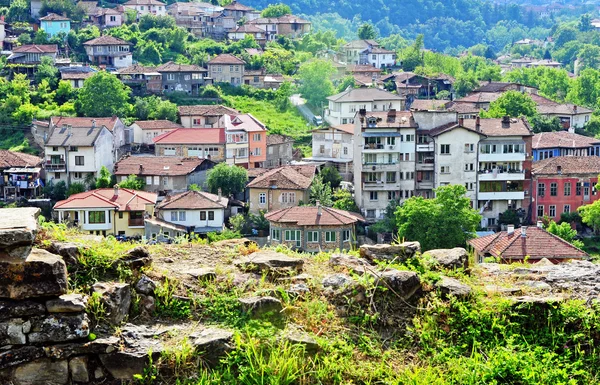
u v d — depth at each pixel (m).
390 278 14.04
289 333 13.02
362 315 13.74
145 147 106.19
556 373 13.14
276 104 130.38
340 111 115.25
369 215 83.00
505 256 35.69
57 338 11.92
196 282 13.80
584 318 13.95
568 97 148.25
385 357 13.28
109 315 12.51
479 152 82.88
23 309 11.88
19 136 109.12
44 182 90.50
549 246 36.53
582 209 77.12
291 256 15.36
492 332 13.84
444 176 82.88
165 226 68.88
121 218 69.12
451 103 121.06
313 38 179.12
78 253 13.30
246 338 12.78
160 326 12.92
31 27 158.50
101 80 115.81
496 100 115.38
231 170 85.06
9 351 11.80
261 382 12.23
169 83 131.00
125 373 12.09
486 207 83.06
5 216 12.78
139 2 173.00
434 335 13.74
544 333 13.93
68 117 103.44
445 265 15.38
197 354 12.32
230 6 185.88
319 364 12.76
